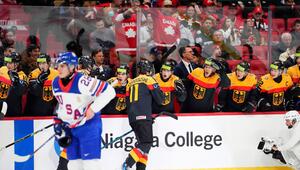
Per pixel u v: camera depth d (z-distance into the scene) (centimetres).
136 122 972
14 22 1055
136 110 973
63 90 815
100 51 1082
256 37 1113
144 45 1092
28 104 1038
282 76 1084
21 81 1004
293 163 1009
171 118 1036
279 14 1115
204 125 1045
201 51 1106
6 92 1008
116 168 1030
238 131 1055
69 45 1077
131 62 1093
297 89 1082
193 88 1060
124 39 1088
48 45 1072
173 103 1046
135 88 980
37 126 1009
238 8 1112
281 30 1116
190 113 1042
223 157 1054
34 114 1037
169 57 1102
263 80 1079
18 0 1302
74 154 853
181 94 1013
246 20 1112
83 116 829
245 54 1116
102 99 823
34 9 1061
